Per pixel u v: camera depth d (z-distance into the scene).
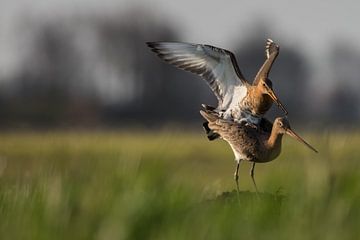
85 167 13.32
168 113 95.88
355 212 11.12
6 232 10.62
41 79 94.38
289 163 14.11
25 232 10.52
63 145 16.55
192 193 12.66
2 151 40.06
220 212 11.30
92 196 11.52
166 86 96.44
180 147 39.38
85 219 10.69
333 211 10.70
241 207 11.78
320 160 12.38
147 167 12.75
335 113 110.19
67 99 92.88
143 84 96.50
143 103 95.88
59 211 10.85
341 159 13.45
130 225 10.40
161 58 15.88
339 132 17.03
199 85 96.62
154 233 10.33
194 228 10.44
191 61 15.96
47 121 82.56
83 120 87.38
